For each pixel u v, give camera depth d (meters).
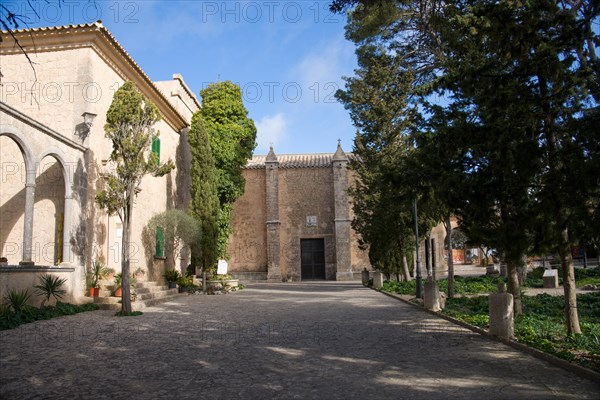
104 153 17.42
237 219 41.81
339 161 40.94
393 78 22.06
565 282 8.73
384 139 23.41
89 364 7.44
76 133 16.30
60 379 6.50
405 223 23.84
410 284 23.77
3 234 15.95
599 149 6.71
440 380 6.25
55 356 8.06
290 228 41.59
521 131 7.78
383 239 25.67
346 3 9.74
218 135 29.77
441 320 12.31
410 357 7.71
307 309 15.66
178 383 6.26
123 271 14.12
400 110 22.70
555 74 7.39
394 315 13.60
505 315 9.06
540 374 6.50
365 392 5.74
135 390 5.93
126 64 18.73
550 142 7.82
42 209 16.00
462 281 26.09
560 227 7.45
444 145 8.72
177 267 26.36
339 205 40.41
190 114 30.27
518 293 11.65
